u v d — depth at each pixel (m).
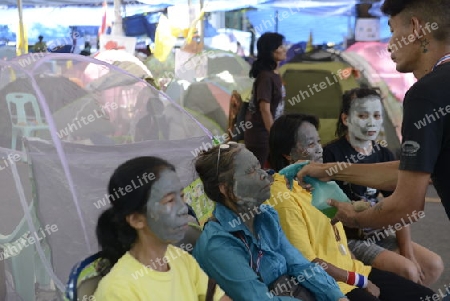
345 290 2.73
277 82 5.31
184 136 3.37
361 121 3.44
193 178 2.90
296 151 3.05
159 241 1.96
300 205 2.88
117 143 3.18
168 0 10.32
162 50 7.98
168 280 1.94
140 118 3.31
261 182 2.42
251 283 2.34
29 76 2.99
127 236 1.93
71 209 2.66
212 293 2.09
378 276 2.96
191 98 6.70
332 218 2.52
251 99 5.39
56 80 3.10
